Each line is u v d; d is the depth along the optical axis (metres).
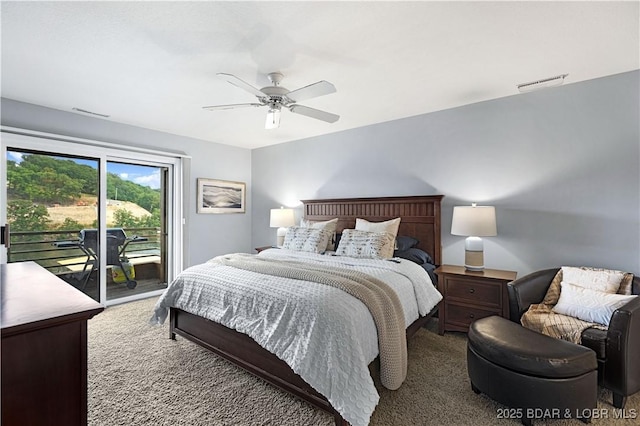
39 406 0.90
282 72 2.43
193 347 2.60
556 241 2.76
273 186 5.02
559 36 1.93
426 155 3.48
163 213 4.35
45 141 3.22
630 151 2.44
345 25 1.81
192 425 1.67
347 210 4.02
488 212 2.77
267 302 1.94
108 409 1.79
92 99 3.04
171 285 2.62
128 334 2.86
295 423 1.70
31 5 1.62
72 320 0.93
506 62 2.28
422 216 3.42
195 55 2.17
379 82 2.64
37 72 2.44
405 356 1.92
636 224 2.42
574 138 2.67
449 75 2.50
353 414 1.47
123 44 2.03
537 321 2.14
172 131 4.23
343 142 4.18
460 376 2.15
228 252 4.98
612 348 1.77
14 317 0.89
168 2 1.61
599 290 2.19
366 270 2.46
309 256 3.10
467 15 1.72
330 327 1.64
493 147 3.06
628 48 2.08
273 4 1.62
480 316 2.68
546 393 1.60
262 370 1.98
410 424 1.68
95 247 3.67
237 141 4.82
